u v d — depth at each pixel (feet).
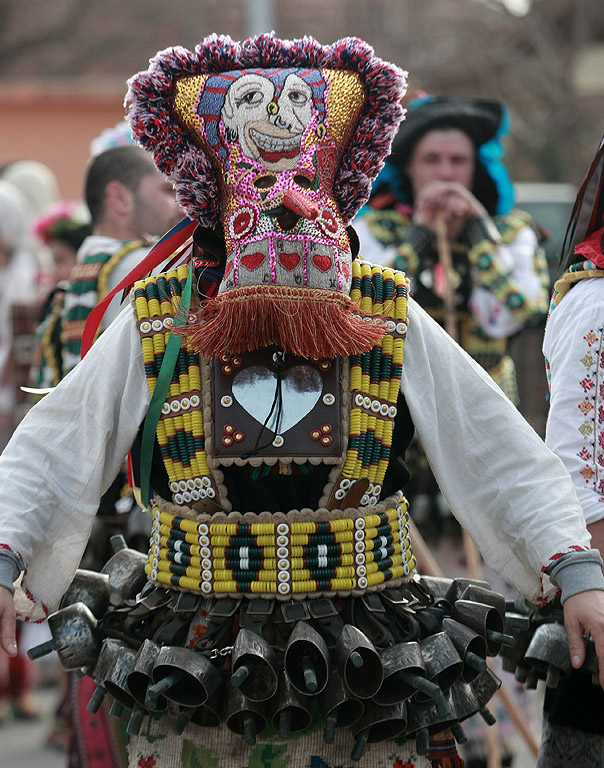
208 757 26.73
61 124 161.99
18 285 75.87
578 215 30.99
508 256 49.85
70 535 26.91
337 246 26.43
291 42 27.50
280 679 25.52
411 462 46.78
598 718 29.76
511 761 44.83
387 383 26.94
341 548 26.40
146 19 221.25
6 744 58.03
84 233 62.95
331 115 26.89
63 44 229.45
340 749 26.61
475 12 179.32
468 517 27.25
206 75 27.25
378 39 181.16
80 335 43.11
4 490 26.43
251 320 25.68
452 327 47.06
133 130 27.45
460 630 26.73
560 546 26.02
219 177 27.12
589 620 25.36
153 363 26.99
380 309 27.25
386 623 26.68
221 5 218.79
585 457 28.99
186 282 27.37
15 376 58.39
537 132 170.91
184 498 26.94
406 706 26.21
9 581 25.72
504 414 27.25
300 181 26.48
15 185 98.53
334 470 26.55
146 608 27.17
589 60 177.99
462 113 50.70
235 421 26.40
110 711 27.53
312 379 26.48
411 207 52.21
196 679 25.26
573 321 29.84
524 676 30.76
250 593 26.25
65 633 27.25
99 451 26.86
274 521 26.35
